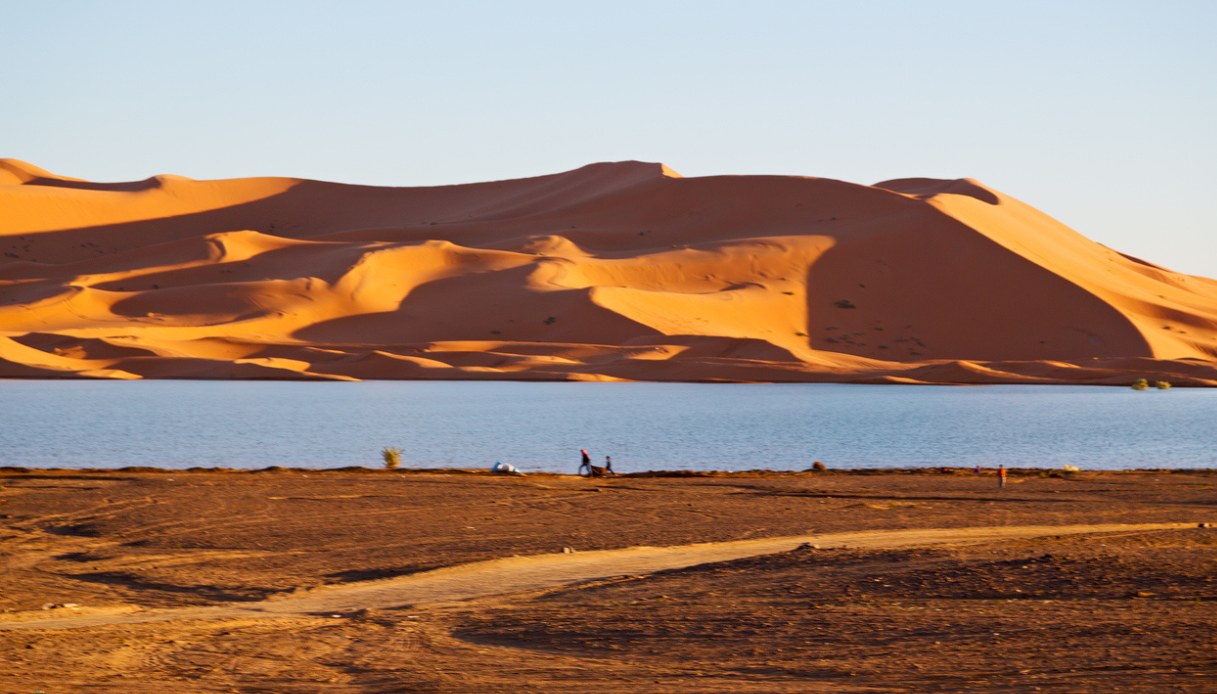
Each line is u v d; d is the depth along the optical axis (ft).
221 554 138.00
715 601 99.25
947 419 448.24
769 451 323.98
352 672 75.87
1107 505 183.62
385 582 119.03
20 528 158.71
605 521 164.96
